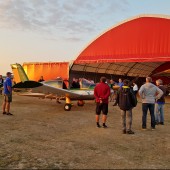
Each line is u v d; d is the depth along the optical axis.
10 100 11.38
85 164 5.26
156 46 21.81
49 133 8.05
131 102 8.15
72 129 8.79
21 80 16.56
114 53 24.16
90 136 7.78
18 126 8.98
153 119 8.96
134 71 34.03
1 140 6.98
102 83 9.05
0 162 5.24
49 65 27.47
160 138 7.73
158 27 21.89
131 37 23.34
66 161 5.41
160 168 5.13
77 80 15.67
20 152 5.95
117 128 9.12
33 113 12.29
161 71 36.06
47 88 13.91
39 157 5.63
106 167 5.11
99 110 9.13
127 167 5.14
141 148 6.60
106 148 6.50
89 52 25.58
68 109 13.57
